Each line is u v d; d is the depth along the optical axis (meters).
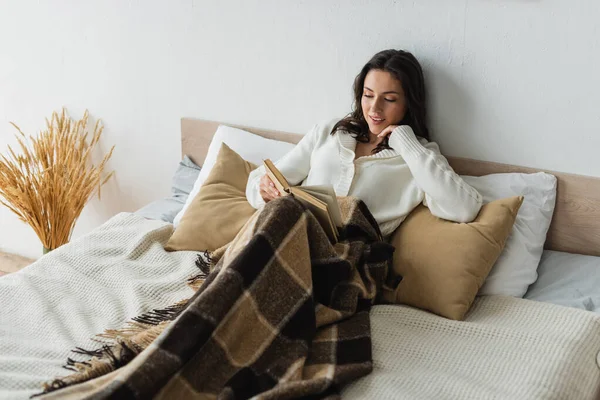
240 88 2.68
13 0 3.04
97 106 3.03
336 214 2.00
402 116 2.29
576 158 2.18
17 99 3.20
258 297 1.79
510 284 2.08
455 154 2.36
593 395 1.76
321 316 1.88
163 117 2.90
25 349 1.83
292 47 2.53
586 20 2.05
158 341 1.61
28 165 3.15
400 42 2.33
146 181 3.05
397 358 1.82
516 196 2.10
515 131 2.24
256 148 2.58
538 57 2.14
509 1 2.13
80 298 2.06
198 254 2.27
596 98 2.10
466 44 2.23
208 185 2.41
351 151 2.28
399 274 2.08
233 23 2.61
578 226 2.21
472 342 1.87
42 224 2.98
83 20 2.92
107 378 1.61
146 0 2.76
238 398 1.64
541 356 1.79
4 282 2.12
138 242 2.29
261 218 1.93
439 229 2.08
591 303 2.01
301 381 1.63
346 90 2.48
